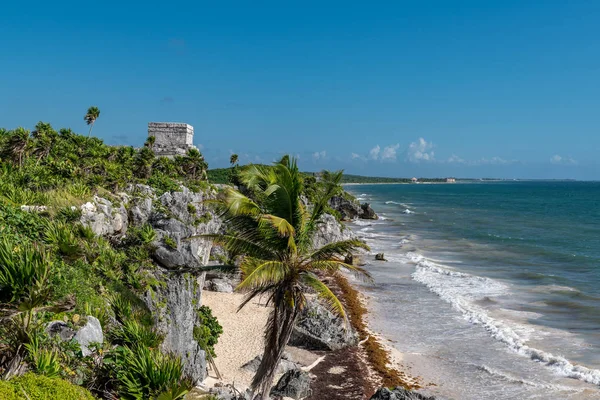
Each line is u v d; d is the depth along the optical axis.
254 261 16.28
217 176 94.19
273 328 17.05
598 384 23.62
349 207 104.56
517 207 144.12
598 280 44.81
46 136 32.97
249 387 21.33
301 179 17.78
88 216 19.95
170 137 59.66
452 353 27.88
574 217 110.31
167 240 22.39
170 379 11.97
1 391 8.96
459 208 140.25
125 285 17.81
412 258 55.38
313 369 25.34
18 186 21.78
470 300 38.12
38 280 11.39
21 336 10.78
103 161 30.62
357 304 36.53
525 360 26.73
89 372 11.89
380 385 23.64
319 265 17.05
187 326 20.80
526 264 52.84
